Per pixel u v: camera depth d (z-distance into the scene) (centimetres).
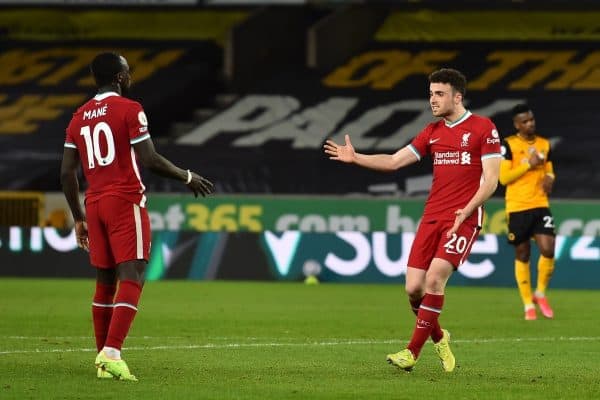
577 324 4634
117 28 11706
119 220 2861
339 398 2594
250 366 3169
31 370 3025
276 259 7138
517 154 4953
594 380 2948
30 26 11788
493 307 5466
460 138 3045
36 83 11025
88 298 5712
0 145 9994
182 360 3294
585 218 7350
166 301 5606
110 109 2867
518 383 2878
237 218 7875
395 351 3578
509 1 10456
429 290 3009
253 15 11019
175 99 10600
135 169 2888
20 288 6406
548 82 10419
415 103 10356
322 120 10212
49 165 9675
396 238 7031
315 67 11012
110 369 2820
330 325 4497
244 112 10456
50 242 7319
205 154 9838
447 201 3058
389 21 11394
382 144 9806
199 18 11612
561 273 6844
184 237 7225
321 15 11469
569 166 9462
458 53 10994
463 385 2827
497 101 10188
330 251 7088
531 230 4934
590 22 11019
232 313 4984
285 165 9656
